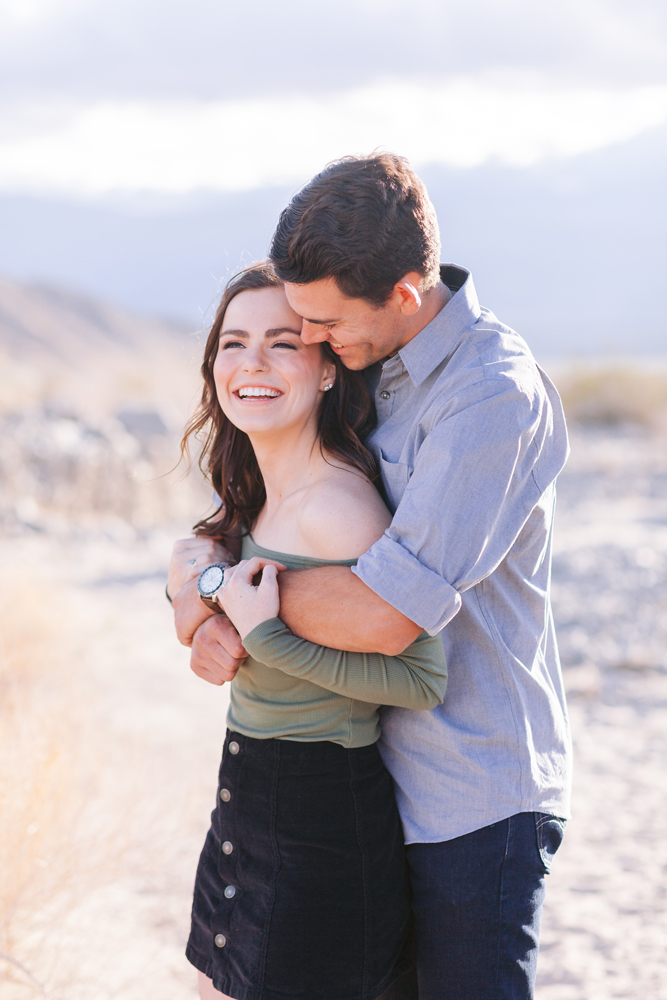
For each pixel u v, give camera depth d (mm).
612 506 13461
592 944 3283
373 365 2121
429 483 1812
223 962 1951
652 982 3031
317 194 1806
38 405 16500
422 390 1989
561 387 24594
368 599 1814
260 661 1901
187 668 6527
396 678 1841
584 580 8672
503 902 1878
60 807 3193
